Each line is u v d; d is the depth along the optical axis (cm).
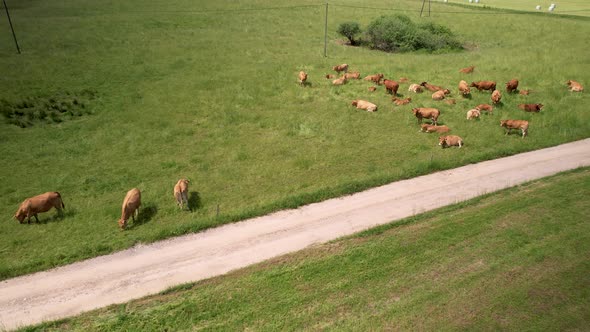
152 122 2406
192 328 1071
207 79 3052
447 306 1107
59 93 2770
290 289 1184
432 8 6216
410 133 2219
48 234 1478
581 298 1123
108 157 2036
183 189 1593
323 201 1650
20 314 1130
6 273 1280
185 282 1230
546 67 3269
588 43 4122
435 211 1534
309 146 2111
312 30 4731
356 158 1978
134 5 5394
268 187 1755
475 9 6209
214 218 1523
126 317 1106
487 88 2742
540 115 2377
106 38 3972
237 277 1241
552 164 1864
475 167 1872
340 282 1202
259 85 2947
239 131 2300
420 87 2803
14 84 2859
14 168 1933
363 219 1519
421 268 1244
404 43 4197
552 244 1319
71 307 1152
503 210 1505
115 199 1694
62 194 1736
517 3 6812
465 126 2264
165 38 4081
